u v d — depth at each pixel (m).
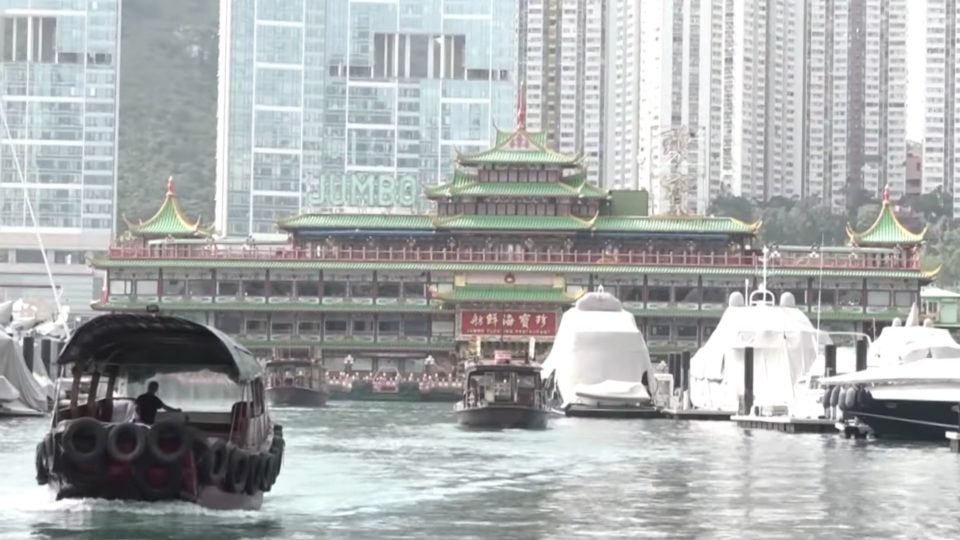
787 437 128.38
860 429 124.06
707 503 75.62
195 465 63.09
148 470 62.81
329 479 85.94
